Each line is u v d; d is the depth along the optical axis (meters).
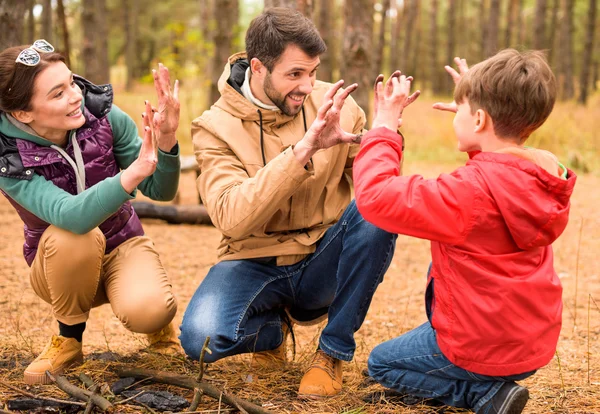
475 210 2.14
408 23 25.53
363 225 2.65
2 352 3.27
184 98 16.81
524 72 2.15
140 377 2.77
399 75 2.40
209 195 2.71
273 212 2.57
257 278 2.85
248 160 2.79
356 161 2.33
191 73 11.94
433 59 28.30
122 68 44.81
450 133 13.03
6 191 2.70
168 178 2.89
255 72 2.72
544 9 18.72
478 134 2.26
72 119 2.61
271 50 2.62
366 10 8.76
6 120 2.63
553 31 25.83
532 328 2.20
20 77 2.48
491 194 2.14
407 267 5.96
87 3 12.30
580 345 3.72
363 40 8.77
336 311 2.74
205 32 21.36
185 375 2.85
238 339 2.73
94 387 2.56
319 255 2.86
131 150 2.95
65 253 2.67
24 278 5.20
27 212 2.79
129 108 13.93
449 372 2.39
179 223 7.39
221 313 2.71
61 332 2.93
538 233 2.14
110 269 2.93
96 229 2.77
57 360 2.84
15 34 6.77
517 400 2.27
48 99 2.53
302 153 2.46
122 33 39.19
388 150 2.29
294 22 2.62
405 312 4.64
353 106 3.02
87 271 2.74
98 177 2.81
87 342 3.92
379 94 2.38
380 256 2.63
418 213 2.13
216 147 2.80
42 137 2.68
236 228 2.59
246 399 2.67
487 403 2.31
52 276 2.72
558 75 25.11
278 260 2.87
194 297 2.83
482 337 2.21
